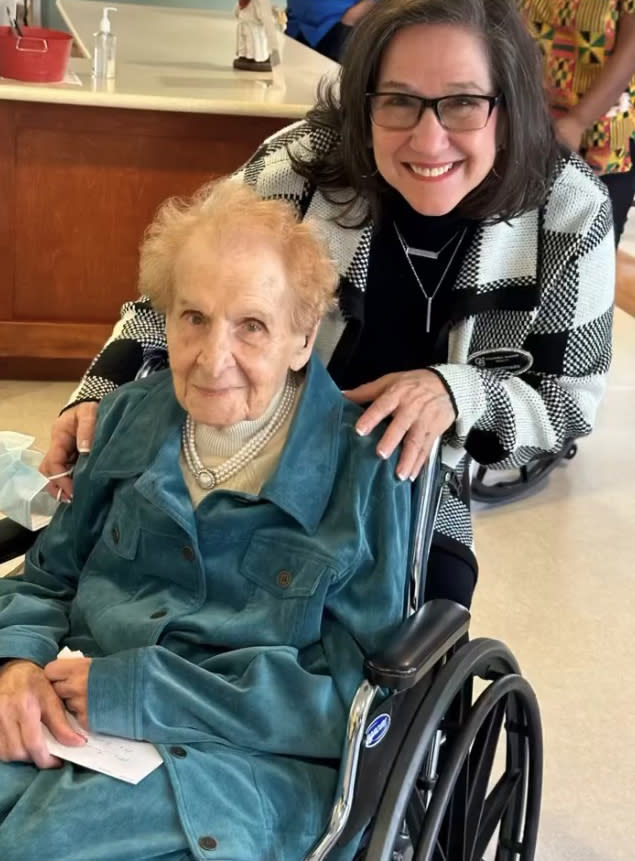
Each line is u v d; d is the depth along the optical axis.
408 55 1.51
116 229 3.47
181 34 4.46
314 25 4.49
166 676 1.31
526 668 2.52
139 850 1.17
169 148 3.38
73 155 3.35
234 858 1.19
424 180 1.57
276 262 1.34
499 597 2.79
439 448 1.51
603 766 2.24
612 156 3.04
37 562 1.57
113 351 1.73
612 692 2.47
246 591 1.40
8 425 3.41
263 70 3.78
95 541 1.54
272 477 1.39
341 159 1.70
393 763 1.39
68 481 1.59
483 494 3.20
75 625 1.48
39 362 3.73
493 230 1.68
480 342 1.74
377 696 1.39
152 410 1.51
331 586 1.38
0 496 1.54
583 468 3.54
